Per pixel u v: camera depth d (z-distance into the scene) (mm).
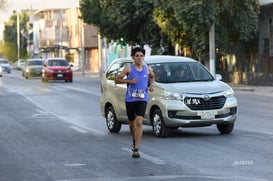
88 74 125562
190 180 16906
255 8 71062
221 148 22844
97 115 37906
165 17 71312
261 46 77312
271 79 70750
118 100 28500
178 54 83375
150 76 22188
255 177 17141
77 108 43156
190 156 21156
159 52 84125
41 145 24906
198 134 27391
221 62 85562
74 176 17953
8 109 43281
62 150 23391
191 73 27859
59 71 84562
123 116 28203
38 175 18281
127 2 81688
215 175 17531
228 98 26531
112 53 127250
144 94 21531
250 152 21656
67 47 163875
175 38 73375
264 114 36812
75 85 75000
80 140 26344
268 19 75500
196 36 70688
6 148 24172
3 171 19125
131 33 85875
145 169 18797
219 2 67750
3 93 60250
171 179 17078
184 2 66062
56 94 57906
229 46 75688
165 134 26359
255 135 26547
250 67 77750
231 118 26469
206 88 26250
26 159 21359
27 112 40812
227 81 82125
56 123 33750
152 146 23844
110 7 83812
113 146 24297
